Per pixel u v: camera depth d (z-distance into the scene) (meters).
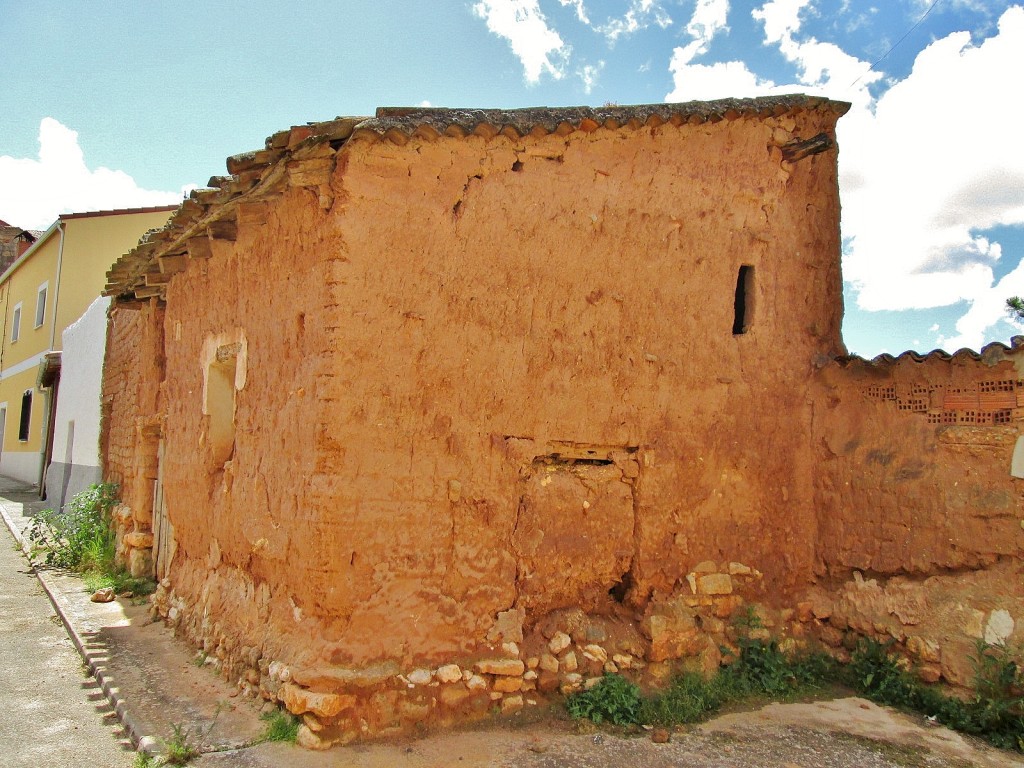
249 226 6.40
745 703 5.73
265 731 4.93
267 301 6.19
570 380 5.95
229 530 6.48
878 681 5.97
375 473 5.25
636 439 6.14
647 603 6.10
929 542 5.95
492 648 5.44
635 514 6.14
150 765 4.54
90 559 10.52
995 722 5.23
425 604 5.30
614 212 6.16
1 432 26.53
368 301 5.31
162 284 8.98
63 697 5.86
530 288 5.84
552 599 5.86
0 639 7.39
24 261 24.27
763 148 6.80
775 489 6.62
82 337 15.16
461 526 5.47
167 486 8.26
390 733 4.92
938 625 5.79
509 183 5.79
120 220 21.53
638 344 6.20
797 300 6.91
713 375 6.46
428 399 5.46
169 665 6.37
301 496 5.32
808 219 7.02
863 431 6.48
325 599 5.06
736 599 6.38
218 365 7.22
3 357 26.56
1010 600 5.46
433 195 5.53
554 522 5.84
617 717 5.26
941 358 5.93
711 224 6.56
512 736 5.02
